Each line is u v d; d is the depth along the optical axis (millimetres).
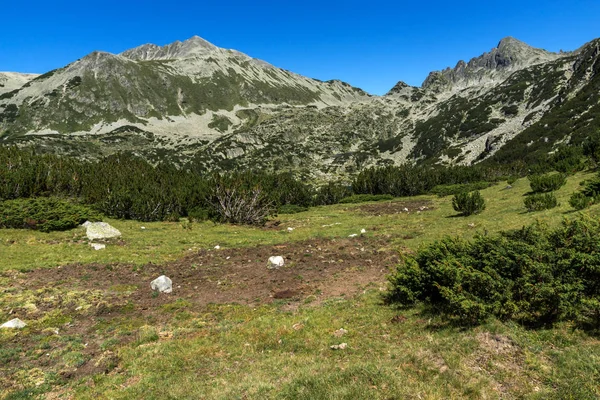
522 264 7379
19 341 8859
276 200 38156
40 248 18469
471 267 8023
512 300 7215
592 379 5125
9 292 11984
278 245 19641
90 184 34406
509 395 5238
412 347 7098
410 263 9922
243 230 26297
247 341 8469
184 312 10711
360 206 41500
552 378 5371
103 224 22969
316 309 10242
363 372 6250
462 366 6055
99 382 7105
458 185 47188
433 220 24484
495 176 59188
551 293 6566
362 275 13453
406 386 5703
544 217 16250
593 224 7914
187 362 7637
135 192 32156
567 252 7129
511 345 6418
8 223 23219
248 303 11320
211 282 13578
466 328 7379
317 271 14445
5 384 7000
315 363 7023
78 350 8469
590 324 6441
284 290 12258
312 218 32906
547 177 26484
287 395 5871
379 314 9250
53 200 26094
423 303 9305
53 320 10078
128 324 9891
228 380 6730
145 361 7723
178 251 18609
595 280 6719
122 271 14883
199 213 31062
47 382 7105
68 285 13023
